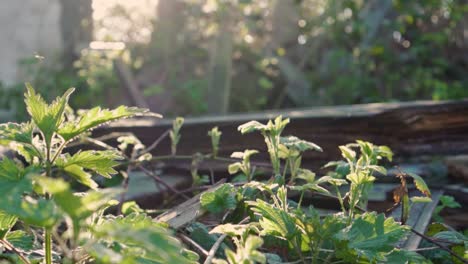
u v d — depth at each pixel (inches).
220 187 69.7
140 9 499.5
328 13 434.9
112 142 122.0
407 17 411.8
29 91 53.4
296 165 78.7
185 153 121.1
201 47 434.6
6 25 460.1
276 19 462.9
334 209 94.8
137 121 128.1
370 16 432.1
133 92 385.4
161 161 120.9
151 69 450.0
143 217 50.9
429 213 88.1
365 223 57.7
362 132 119.5
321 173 115.6
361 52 413.1
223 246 65.4
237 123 118.3
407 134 123.1
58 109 53.7
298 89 444.8
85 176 55.8
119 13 498.3
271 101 451.5
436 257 73.7
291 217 59.6
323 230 58.6
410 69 409.4
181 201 105.9
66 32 470.3
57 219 40.8
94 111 54.5
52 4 472.1
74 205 38.8
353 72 418.0
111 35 494.0
